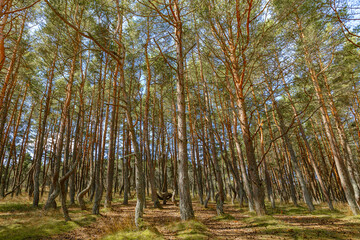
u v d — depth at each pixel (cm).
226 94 1431
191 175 3072
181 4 930
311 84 1232
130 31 1332
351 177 1088
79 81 1589
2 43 991
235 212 1300
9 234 678
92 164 1143
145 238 549
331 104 1243
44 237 667
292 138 2089
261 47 806
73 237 675
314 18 766
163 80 1664
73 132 2173
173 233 668
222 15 805
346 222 819
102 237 617
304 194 1292
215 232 693
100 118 1517
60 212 1043
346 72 1165
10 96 1393
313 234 607
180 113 928
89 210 1188
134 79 1608
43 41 1221
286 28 841
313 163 1391
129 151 2189
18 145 2384
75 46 1122
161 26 1175
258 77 1005
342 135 1248
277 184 2431
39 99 1891
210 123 1188
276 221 798
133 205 1552
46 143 2112
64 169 1480
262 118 1662
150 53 1577
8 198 1583
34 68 1518
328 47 941
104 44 1009
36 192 1275
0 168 1633
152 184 1512
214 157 1117
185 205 805
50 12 1054
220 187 1066
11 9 1056
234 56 902
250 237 612
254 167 904
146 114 1535
